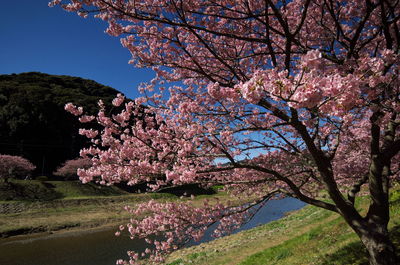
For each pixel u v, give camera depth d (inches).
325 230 433.4
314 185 303.6
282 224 733.9
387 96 174.2
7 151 2087.8
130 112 211.0
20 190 1481.3
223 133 178.4
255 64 287.9
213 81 210.2
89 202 1465.3
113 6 178.1
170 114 242.2
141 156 202.1
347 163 337.4
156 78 282.2
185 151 176.7
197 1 230.8
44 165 2253.9
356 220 181.9
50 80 3107.8
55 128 2320.4
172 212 231.1
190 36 269.6
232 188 313.9
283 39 280.5
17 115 2149.4
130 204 1466.5
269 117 278.2
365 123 272.8
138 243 789.2
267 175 289.1
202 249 637.3
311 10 258.5
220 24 261.7
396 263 167.6
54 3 185.3
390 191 519.5
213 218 221.9
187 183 203.2
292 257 345.1
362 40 267.9
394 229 281.4
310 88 88.1
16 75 3068.4
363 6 243.3
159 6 217.3
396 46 208.8
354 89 92.5
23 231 1000.2
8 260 676.7
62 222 1120.8
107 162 193.5
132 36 239.9
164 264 556.1
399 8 235.1
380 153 187.8
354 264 229.5
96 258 666.2
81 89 3218.5
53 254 718.5
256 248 517.7
